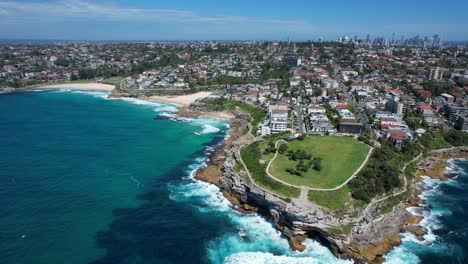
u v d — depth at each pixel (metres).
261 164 123.44
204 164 145.12
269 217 104.69
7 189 115.75
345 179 111.94
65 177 127.50
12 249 84.62
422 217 105.75
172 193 118.31
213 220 102.38
